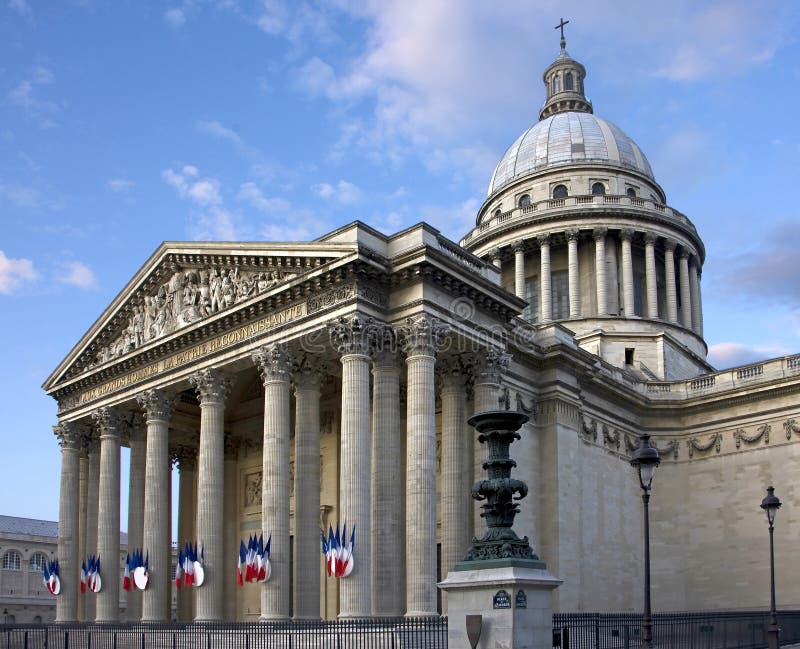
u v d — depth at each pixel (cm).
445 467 7069
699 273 13512
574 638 4581
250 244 7144
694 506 9831
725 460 9731
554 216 12388
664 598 9675
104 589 8438
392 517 6366
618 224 12331
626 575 9238
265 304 7019
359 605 5966
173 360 7925
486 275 7312
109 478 8681
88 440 9650
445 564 6862
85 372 8912
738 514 9506
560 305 12419
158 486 7912
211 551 7150
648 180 13588
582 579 8406
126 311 8700
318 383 7250
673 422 10150
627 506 9538
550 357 8438
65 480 9306
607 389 9262
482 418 4091
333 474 8512
